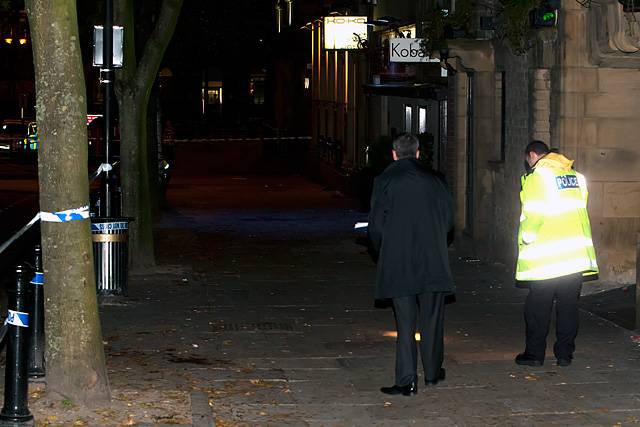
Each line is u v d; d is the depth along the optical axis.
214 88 146.38
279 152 96.69
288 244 34.59
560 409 14.97
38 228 38.19
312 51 80.44
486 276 27.36
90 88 96.94
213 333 20.11
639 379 16.58
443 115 39.22
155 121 43.09
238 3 51.56
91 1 41.25
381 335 20.09
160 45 27.97
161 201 49.00
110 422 13.84
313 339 19.69
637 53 24.28
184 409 14.52
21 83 112.38
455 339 19.69
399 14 47.91
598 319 21.33
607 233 25.12
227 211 48.28
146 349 18.58
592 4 24.31
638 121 25.00
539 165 17.34
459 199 33.06
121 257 23.52
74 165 14.12
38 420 13.82
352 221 42.72
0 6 28.48
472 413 14.80
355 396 15.64
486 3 30.30
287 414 14.70
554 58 25.30
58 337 14.48
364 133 57.72
